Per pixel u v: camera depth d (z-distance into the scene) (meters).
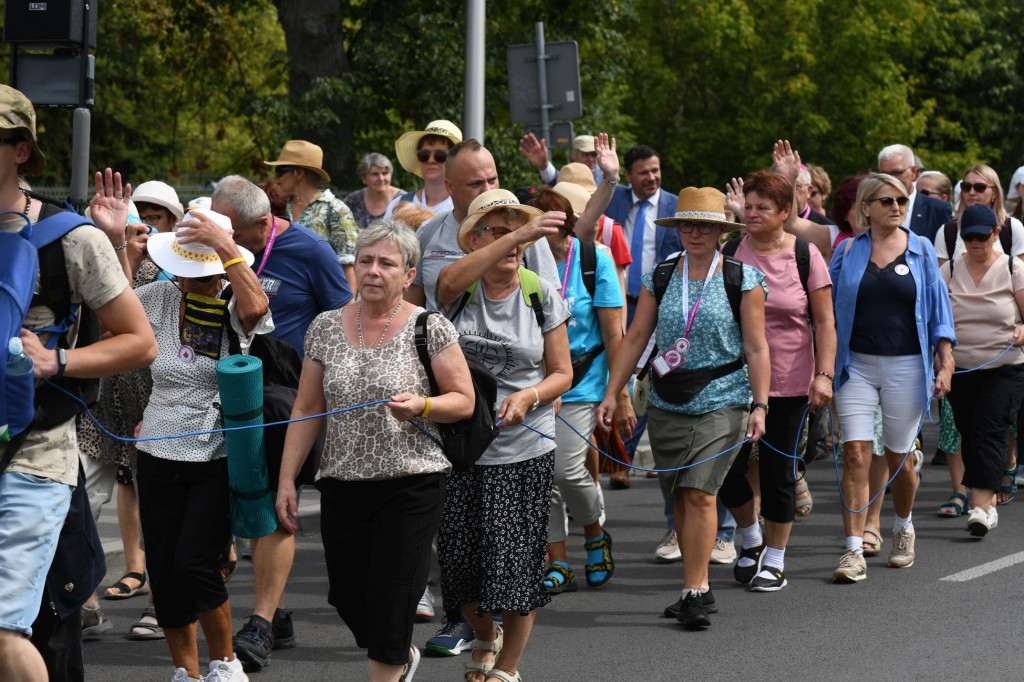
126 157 81.94
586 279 21.41
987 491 26.36
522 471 16.31
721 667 17.80
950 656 18.11
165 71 80.00
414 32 63.22
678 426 19.98
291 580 23.69
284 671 17.91
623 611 21.11
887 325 23.25
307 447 15.29
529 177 66.81
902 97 105.62
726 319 19.86
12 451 12.25
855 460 23.05
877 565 24.12
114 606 21.53
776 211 22.09
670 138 107.69
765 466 22.20
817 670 17.58
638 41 102.75
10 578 11.96
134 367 12.93
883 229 23.47
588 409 21.52
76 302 12.84
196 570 15.65
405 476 14.45
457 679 17.53
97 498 20.30
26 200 12.78
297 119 61.53
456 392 14.59
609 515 29.31
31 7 22.27
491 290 16.78
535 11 72.56
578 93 37.38
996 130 123.75
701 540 19.81
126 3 67.50
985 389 26.56
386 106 66.44
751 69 103.06
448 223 18.38
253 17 75.19
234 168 85.31
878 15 103.81
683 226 20.20
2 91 12.40
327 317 15.17
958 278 26.84
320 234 27.84
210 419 16.08
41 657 12.32
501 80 71.50
